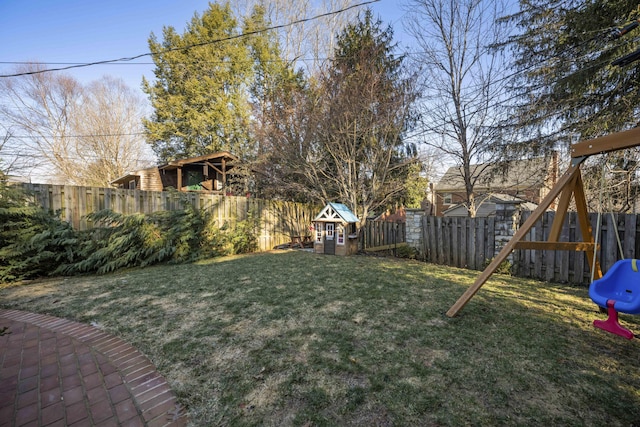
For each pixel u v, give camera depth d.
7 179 4.61
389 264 5.80
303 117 8.80
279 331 2.60
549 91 7.18
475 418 1.52
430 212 14.20
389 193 9.05
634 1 5.41
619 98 6.12
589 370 1.95
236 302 3.38
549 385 1.79
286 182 9.68
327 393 1.74
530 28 7.50
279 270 5.11
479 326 2.67
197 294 3.71
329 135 8.30
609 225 4.16
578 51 6.62
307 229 10.38
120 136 21.28
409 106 8.26
